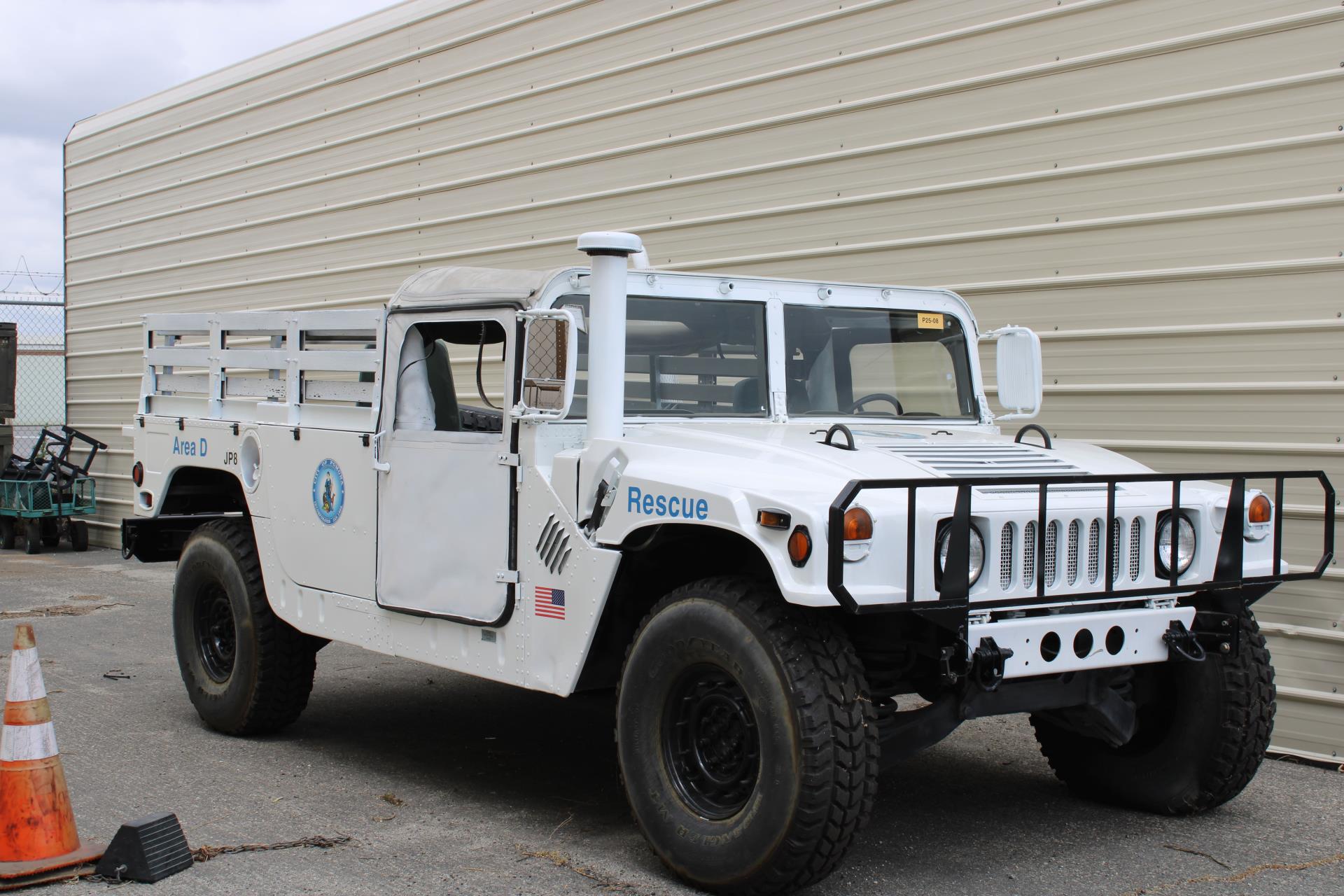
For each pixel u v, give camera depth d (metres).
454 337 4.86
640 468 4.07
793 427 4.75
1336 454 5.59
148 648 7.92
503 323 4.55
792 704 3.61
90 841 4.18
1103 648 4.08
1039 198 6.59
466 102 9.89
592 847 4.33
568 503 4.28
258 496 5.68
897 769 5.43
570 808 4.79
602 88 8.85
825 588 3.52
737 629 3.75
